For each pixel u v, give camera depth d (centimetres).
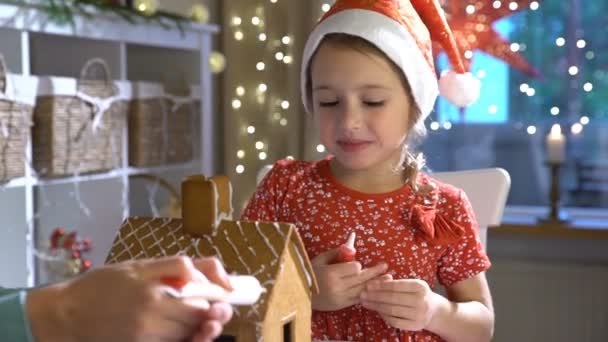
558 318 249
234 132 265
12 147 170
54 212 214
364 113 99
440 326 98
